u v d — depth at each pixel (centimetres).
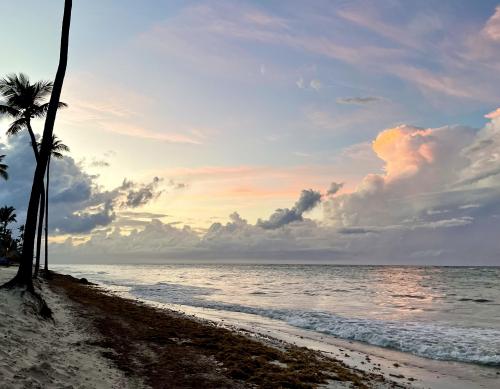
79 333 1406
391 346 1906
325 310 3238
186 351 1362
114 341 1380
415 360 1638
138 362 1152
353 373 1332
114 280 7894
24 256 1599
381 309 3422
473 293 5328
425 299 4469
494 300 4409
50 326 1371
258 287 6034
